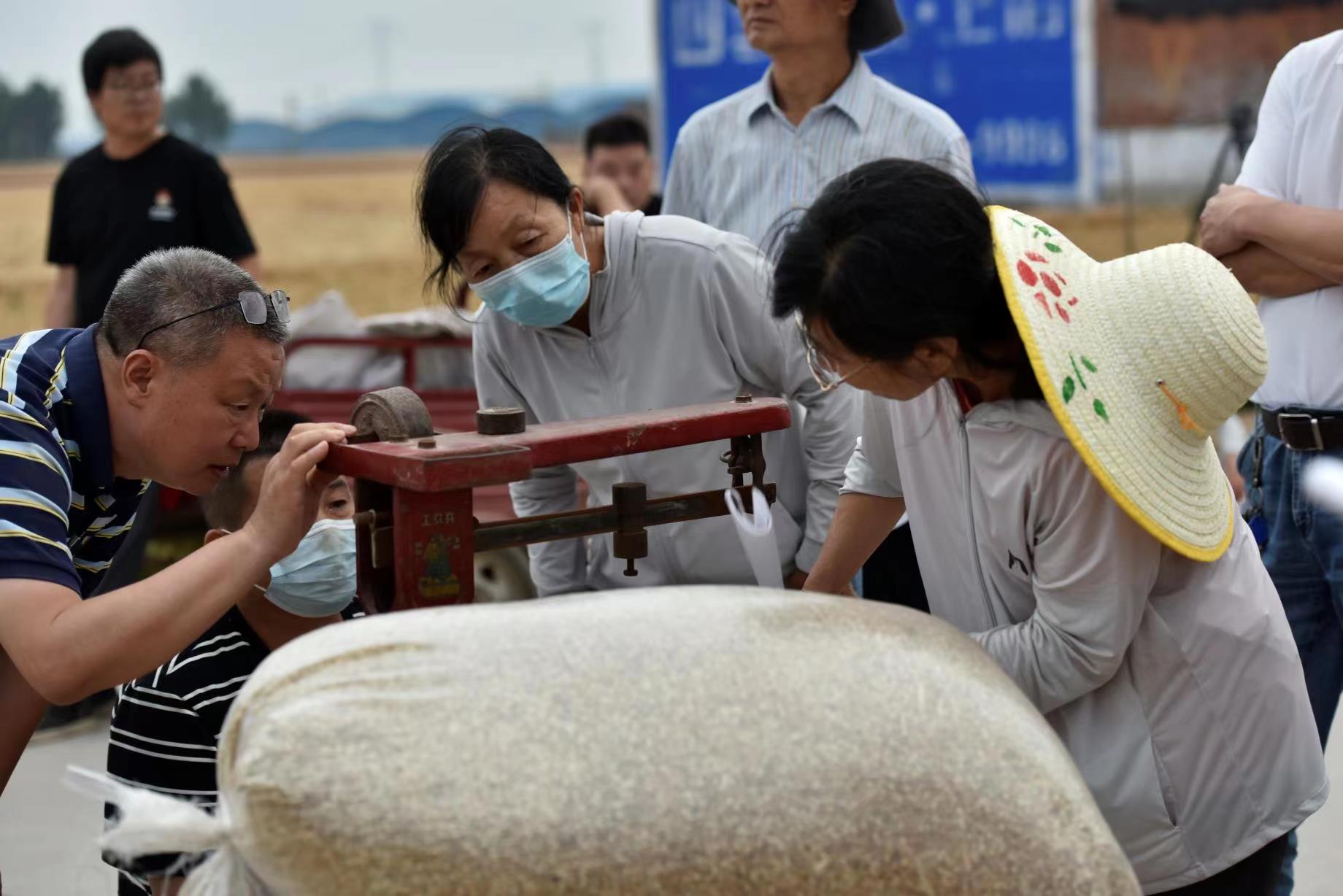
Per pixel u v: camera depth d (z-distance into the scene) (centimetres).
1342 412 252
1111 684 172
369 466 165
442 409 483
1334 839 347
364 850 121
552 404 246
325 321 487
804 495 250
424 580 165
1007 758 132
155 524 520
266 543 173
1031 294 150
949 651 141
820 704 130
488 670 129
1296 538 260
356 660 131
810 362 169
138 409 191
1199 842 172
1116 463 151
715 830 123
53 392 189
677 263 234
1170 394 159
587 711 127
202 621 171
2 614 172
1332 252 248
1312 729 180
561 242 219
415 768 124
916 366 156
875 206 149
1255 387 162
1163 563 169
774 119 318
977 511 172
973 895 128
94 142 881
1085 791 138
